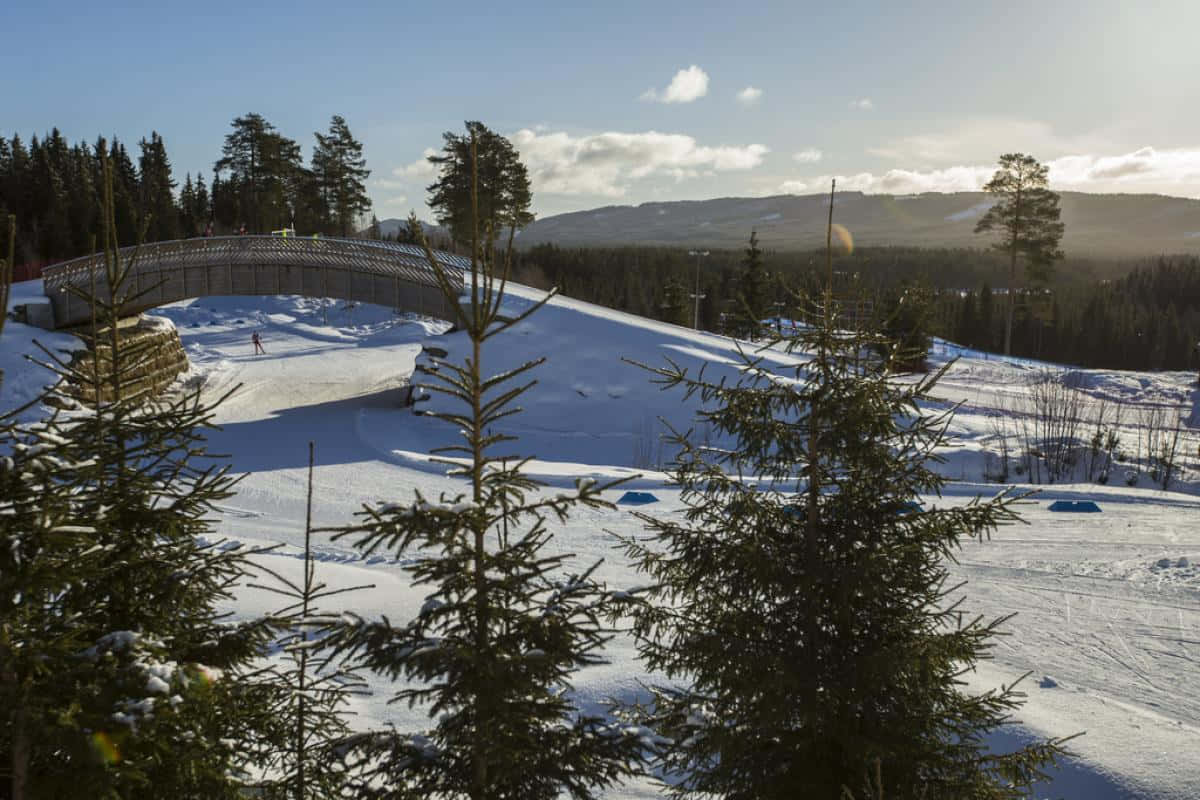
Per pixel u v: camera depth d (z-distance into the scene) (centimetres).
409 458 3180
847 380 666
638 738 544
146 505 512
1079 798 845
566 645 502
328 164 10012
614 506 507
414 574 509
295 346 7256
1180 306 15588
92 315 512
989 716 667
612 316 4841
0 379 473
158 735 440
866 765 606
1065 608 1548
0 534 406
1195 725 1023
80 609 478
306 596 552
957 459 3362
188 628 520
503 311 4553
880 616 661
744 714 653
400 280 4650
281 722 541
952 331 10788
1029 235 8338
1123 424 4303
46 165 9456
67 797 407
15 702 402
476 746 480
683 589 692
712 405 3831
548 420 3844
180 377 5156
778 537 684
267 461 3173
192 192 11156
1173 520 2325
